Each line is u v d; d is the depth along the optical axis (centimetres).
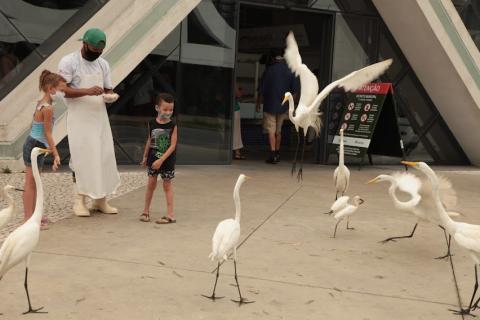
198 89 1205
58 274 485
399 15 1311
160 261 535
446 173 1298
